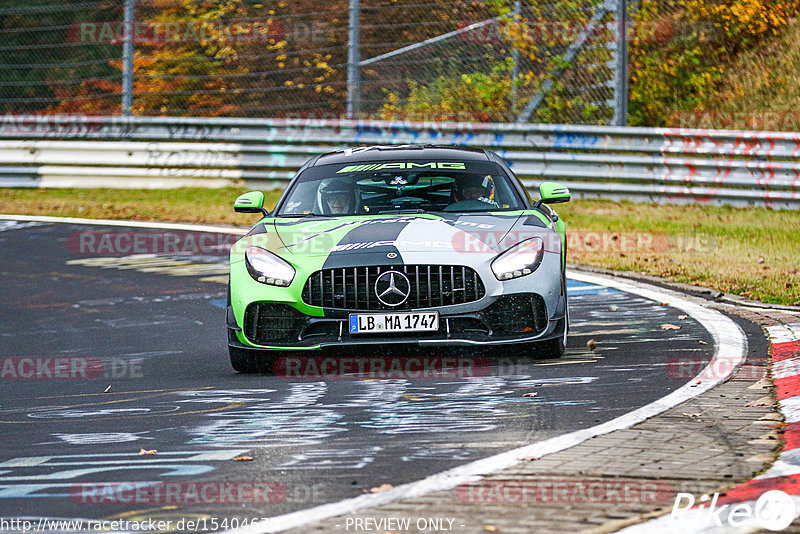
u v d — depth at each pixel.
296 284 22.83
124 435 17.80
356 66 63.72
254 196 27.72
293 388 21.77
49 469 15.34
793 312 30.11
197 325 31.98
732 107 68.81
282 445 16.34
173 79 79.25
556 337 23.39
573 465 14.18
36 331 31.59
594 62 64.75
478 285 22.66
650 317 30.06
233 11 80.19
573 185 57.91
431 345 22.70
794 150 53.50
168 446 16.67
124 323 32.47
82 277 40.41
